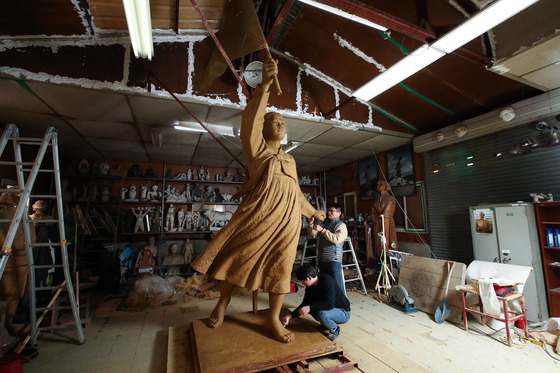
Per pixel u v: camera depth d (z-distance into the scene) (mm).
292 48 3594
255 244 1912
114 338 2615
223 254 2021
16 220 2049
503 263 3059
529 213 2973
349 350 2213
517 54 2461
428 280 3377
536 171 3223
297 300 3857
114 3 2393
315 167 7102
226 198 6461
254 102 1931
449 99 3766
